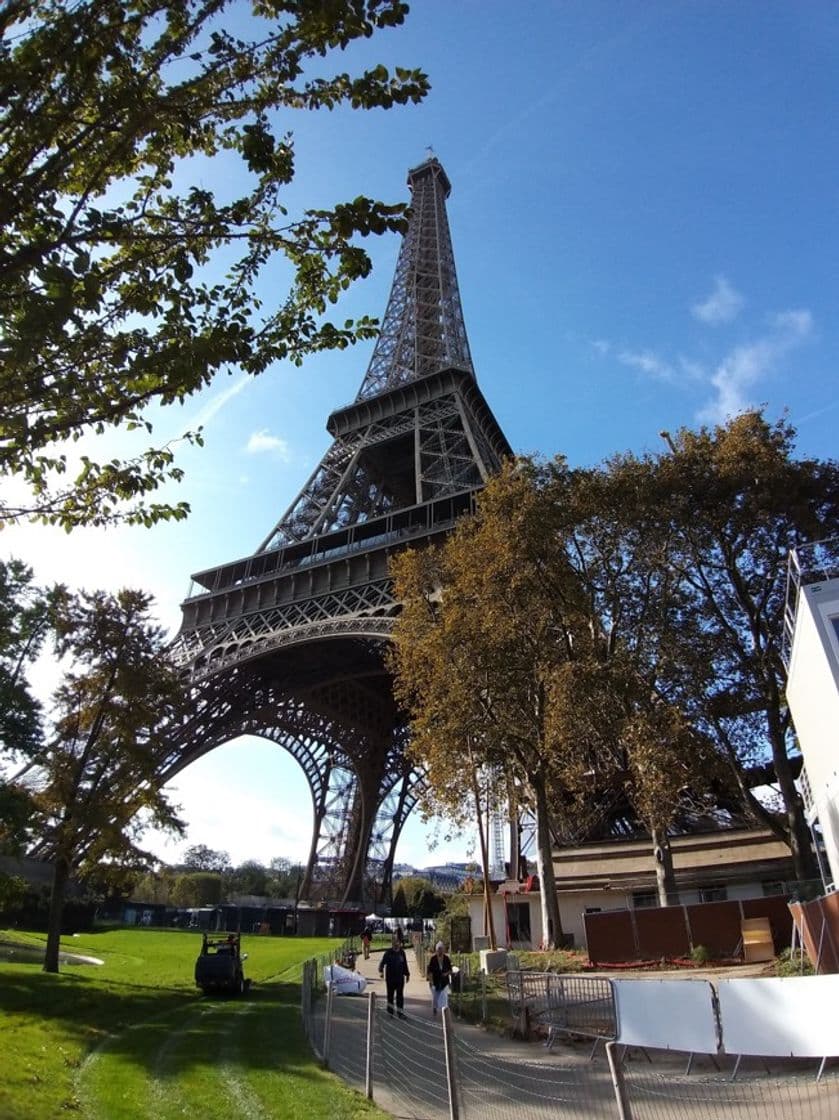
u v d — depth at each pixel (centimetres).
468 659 3681
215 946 3228
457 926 5075
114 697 3734
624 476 3841
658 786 3191
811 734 2392
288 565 7250
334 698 9100
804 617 2069
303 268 1016
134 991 2866
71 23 758
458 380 8275
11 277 833
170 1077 1420
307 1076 1438
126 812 3484
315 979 2647
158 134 962
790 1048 1175
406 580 4525
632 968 2792
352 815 10031
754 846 4875
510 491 3938
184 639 7144
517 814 4412
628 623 4009
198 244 972
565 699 3319
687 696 3700
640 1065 1465
